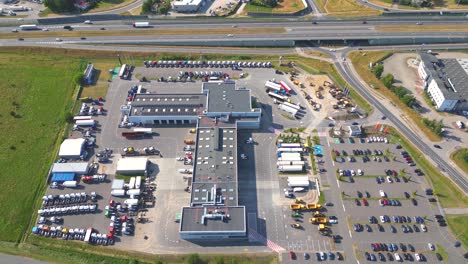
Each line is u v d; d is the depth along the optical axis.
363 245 147.25
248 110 188.12
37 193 163.12
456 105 196.75
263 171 171.62
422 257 143.50
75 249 146.12
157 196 161.62
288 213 156.88
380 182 167.62
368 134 188.00
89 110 197.00
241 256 143.75
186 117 187.88
